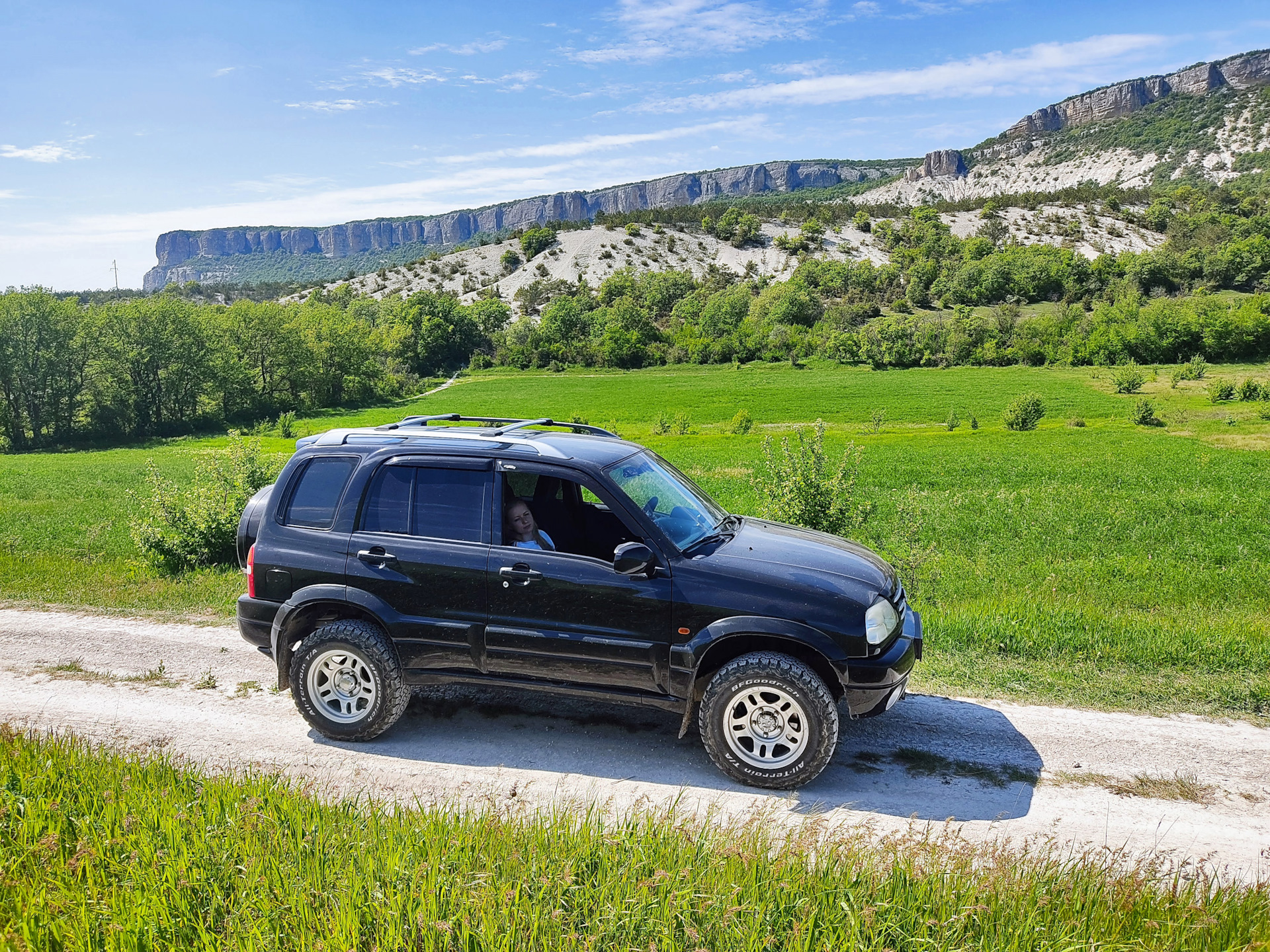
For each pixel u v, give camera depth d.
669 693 5.01
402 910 2.97
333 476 5.70
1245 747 5.39
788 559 5.16
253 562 5.65
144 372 83.75
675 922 2.94
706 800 4.61
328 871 3.21
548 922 2.91
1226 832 4.34
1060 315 137.00
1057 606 9.20
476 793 4.64
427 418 6.66
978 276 181.75
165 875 3.12
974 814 4.49
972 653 7.47
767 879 3.17
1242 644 7.38
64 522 18.36
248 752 5.19
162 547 11.38
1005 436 47.47
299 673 5.38
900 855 3.61
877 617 4.84
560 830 3.65
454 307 172.00
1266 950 2.90
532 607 5.12
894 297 187.00
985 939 2.94
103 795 3.80
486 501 5.34
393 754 5.19
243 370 97.88
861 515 10.19
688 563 4.98
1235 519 17.47
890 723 5.74
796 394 88.56
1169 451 35.59
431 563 5.28
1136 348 103.00
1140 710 6.03
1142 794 4.75
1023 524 16.91
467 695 6.22
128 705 5.99
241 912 2.95
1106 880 3.36
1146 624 8.34
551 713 5.89
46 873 3.23
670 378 120.62
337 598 5.41
